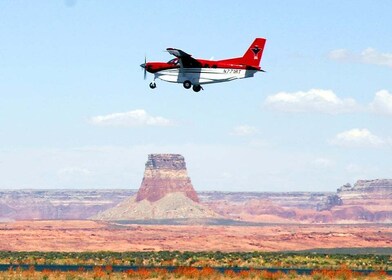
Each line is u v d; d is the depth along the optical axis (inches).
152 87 6373.0
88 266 7691.9
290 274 5910.4
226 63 6456.7
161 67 6417.3
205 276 5590.6
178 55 6348.4
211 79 6392.7
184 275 5625.0
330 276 5743.1
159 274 5669.3
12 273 5679.1
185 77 6387.8
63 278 5383.9
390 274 6486.2
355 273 6053.2
